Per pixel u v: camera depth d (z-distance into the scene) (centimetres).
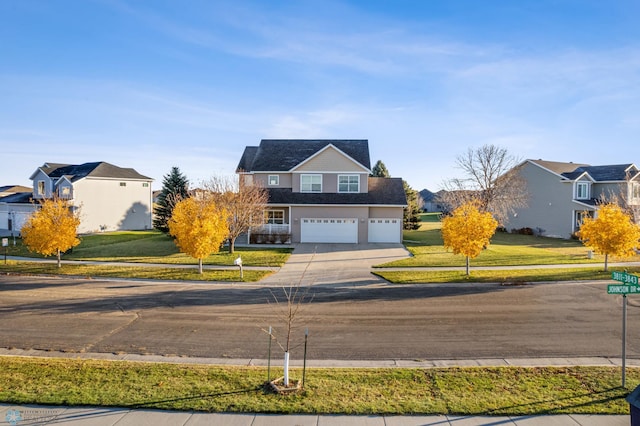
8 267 2231
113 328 1198
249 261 2388
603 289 1722
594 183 3944
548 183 4031
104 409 681
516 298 1569
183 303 1502
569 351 1011
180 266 2256
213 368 869
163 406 689
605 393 747
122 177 4400
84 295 1627
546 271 2095
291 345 1058
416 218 4741
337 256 2602
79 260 2453
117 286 1805
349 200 3225
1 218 4619
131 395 727
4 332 1156
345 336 1130
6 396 718
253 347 1046
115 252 2734
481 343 1072
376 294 1647
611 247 2027
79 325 1226
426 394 743
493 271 2097
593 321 1263
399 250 2850
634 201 3612
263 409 682
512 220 4412
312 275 2034
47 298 1572
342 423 645
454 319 1291
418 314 1350
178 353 1003
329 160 3322
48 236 2139
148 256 2573
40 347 1041
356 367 900
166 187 3866
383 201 3216
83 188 4097
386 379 811
